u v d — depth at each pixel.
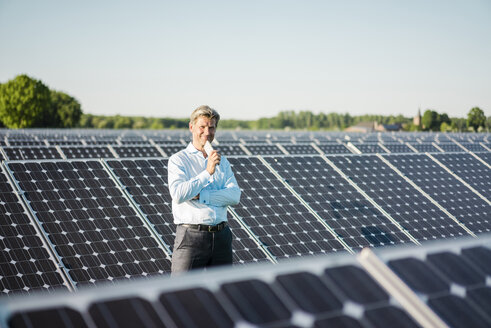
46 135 46.56
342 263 4.37
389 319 3.79
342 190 19.45
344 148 38.62
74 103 155.00
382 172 21.42
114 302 3.40
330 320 3.65
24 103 129.25
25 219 14.38
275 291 3.85
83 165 17.12
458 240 5.14
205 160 9.59
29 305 3.17
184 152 9.55
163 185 17.36
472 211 20.61
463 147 42.78
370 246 16.53
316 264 4.28
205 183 8.81
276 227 16.28
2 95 130.25
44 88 134.38
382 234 17.34
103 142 40.41
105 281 13.09
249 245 15.06
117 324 3.23
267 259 14.74
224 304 3.60
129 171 17.55
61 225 14.48
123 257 13.95
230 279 3.87
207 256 9.16
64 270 13.08
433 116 193.38
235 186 9.43
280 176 19.12
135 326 3.25
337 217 17.69
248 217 16.31
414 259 4.65
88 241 14.20
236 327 3.42
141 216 15.62
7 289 12.28
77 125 163.38
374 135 63.44
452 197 21.25
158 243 14.73
